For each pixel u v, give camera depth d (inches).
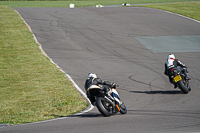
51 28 3683.6
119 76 1905.8
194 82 1669.5
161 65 2208.4
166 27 3737.7
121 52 2657.5
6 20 4084.6
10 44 2950.3
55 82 1802.4
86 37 3250.5
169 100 1300.4
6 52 2664.9
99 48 2812.5
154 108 1168.2
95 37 3245.6
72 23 3983.8
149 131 814.5
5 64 2287.2
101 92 1069.1
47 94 1549.0
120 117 1043.9
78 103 1362.0
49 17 4419.3
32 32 3481.8
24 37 3230.8
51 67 2190.0
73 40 3127.5
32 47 2851.9
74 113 1205.1
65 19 4259.4
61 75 1973.4
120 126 894.4
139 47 2837.1
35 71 2085.4
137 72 2006.6
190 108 1128.2
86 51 2704.2
